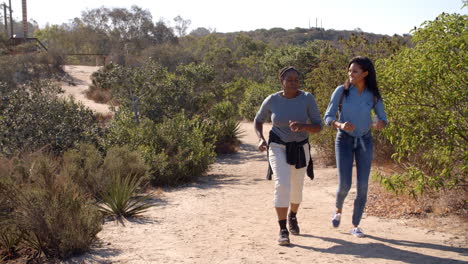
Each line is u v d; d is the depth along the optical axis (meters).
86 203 5.17
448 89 5.21
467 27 5.00
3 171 6.58
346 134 4.65
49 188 5.45
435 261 3.97
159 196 7.54
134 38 71.31
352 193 7.09
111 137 10.29
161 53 41.56
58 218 4.55
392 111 5.57
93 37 70.06
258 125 4.86
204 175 10.76
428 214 5.57
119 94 15.08
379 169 8.02
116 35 72.00
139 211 6.15
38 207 4.62
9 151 8.96
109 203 5.89
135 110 14.45
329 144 11.05
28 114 9.74
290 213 4.97
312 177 4.84
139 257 4.21
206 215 6.02
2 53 30.08
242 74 39.88
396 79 5.46
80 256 4.31
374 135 9.12
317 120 4.67
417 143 5.52
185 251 4.38
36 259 4.37
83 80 32.09
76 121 10.36
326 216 5.85
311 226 5.32
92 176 7.25
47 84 11.50
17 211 4.74
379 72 5.83
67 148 9.38
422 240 4.64
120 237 4.91
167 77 15.77
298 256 4.17
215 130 15.17
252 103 26.66
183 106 16.09
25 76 27.20
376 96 4.60
